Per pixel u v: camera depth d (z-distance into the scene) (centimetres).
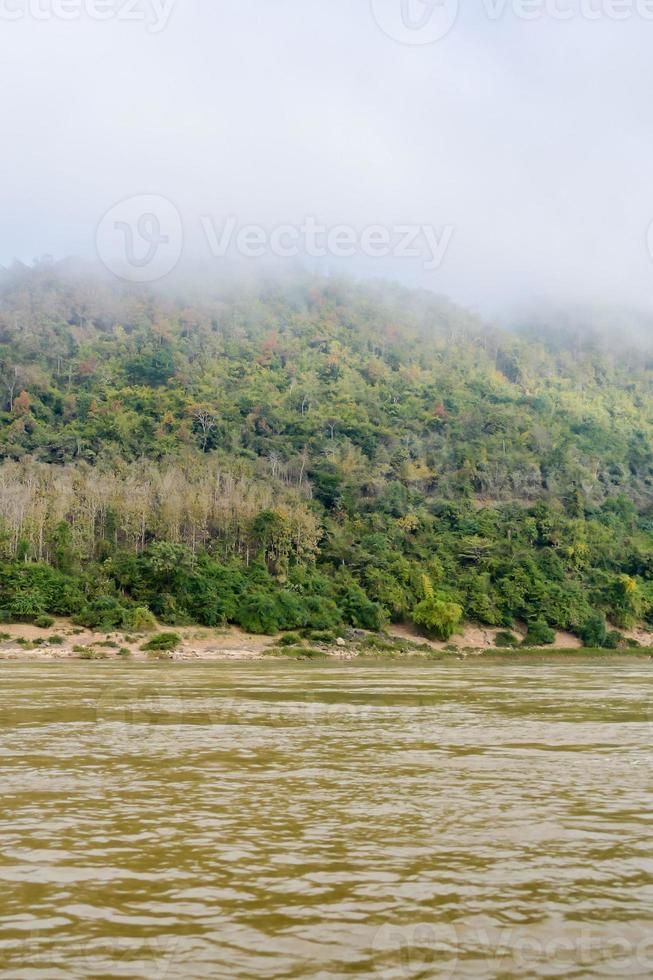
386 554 11931
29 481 12056
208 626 9438
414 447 17588
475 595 10975
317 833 1518
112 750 2381
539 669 6981
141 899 1178
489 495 16338
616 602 11650
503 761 2247
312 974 941
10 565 9550
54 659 7644
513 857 1378
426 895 1197
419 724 3014
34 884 1239
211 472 13700
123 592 9888
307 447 17162
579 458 19175
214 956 986
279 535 11738
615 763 2220
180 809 1691
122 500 11844
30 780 1958
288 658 8331
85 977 927
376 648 9256
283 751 2389
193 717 3156
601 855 1389
